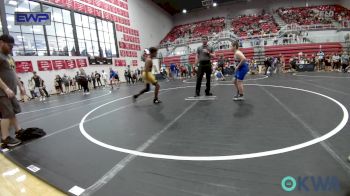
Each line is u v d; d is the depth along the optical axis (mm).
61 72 16781
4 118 3510
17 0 14156
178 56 26844
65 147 3289
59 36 16906
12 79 3682
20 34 14266
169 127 3857
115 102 7641
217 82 12328
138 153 2797
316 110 4277
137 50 27172
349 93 6035
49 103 9969
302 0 32094
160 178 2135
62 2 17094
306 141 2727
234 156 2471
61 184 2199
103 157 2764
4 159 3119
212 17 36656
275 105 4977
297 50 22094
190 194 1836
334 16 27344
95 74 18750
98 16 20750
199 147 2830
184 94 8086
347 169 2018
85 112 6254
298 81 9984
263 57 22828
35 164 2758
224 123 3830
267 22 29875
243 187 1865
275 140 2840
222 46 25125
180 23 38938
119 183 2107
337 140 2686
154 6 32406
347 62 14766
